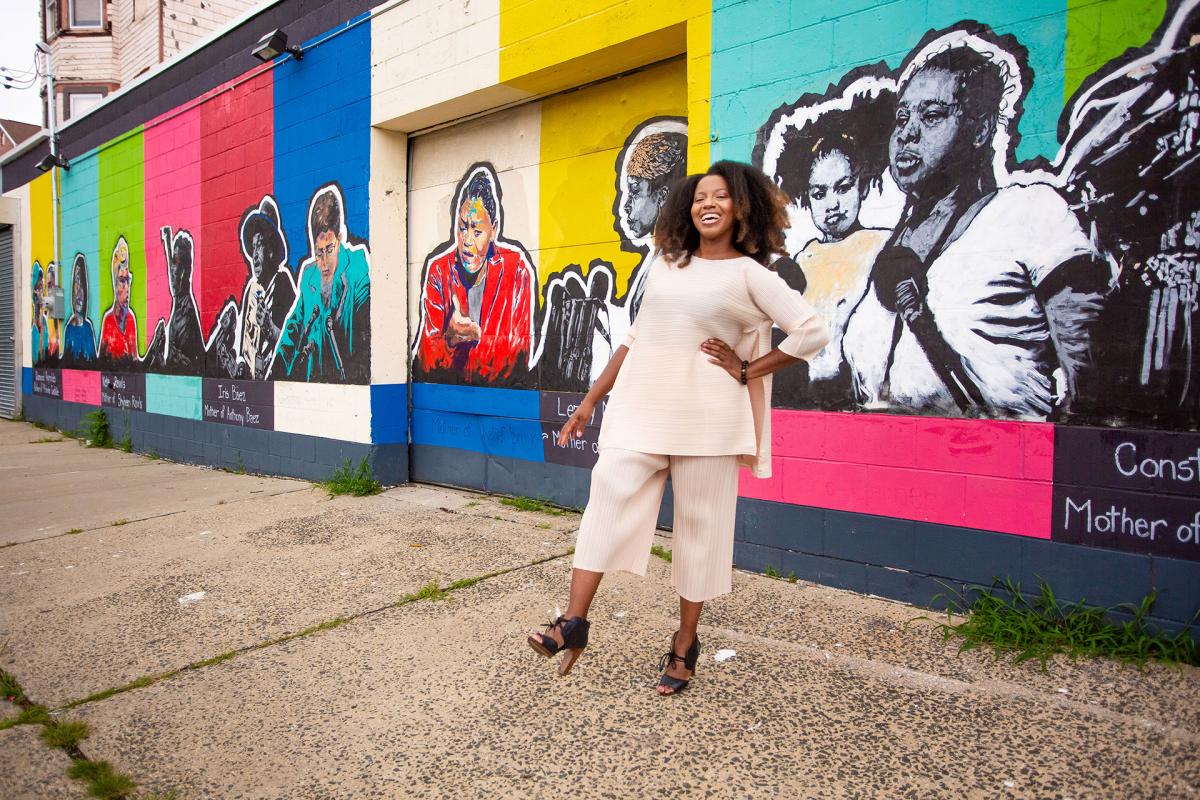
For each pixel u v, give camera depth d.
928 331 3.58
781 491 4.09
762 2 4.05
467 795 2.26
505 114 5.82
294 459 7.26
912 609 3.62
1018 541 3.36
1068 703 2.70
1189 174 2.95
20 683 3.05
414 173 6.57
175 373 8.94
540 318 5.62
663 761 2.40
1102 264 3.14
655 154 4.90
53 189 11.35
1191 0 2.93
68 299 11.14
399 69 6.02
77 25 18.70
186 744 2.58
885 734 2.53
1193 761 2.33
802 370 3.99
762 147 4.08
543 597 3.82
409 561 4.46
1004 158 3.36
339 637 3.43
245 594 4.01
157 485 7.19
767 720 2.63
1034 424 3.31
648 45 4.63
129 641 3.45
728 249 2.70
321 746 2.54
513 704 2.78
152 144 9.16
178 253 8.80
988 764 2.35
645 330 2.71
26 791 2.31
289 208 7.20
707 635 3.33
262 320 7.59
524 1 5.11
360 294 6.49
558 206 5.48
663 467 2.72
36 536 5.35
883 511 3.75
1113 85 3.10
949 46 3.49
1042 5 3.24
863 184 3.75
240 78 7.70
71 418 11.15
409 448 6.69
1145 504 3.07
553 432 5.57
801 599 3.76
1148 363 3.05
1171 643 3.00
